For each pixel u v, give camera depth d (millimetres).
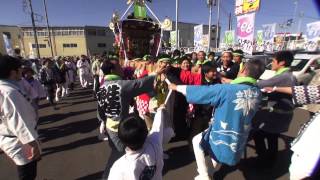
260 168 4070
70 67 12398
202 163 3117
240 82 2748
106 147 5102
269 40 17750
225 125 2727
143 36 10797
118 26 10336
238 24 9336
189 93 2809
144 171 1888
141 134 1779
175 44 14914
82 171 4168
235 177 3848
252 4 8586
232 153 2793
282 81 3398
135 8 10852
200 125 4508
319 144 2000
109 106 2867
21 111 2523
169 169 4117
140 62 5594
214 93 2693
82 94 11484
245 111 2678
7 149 2721
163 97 4000
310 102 2203
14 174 4133
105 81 3020
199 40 16906
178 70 4461
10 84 2557
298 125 6004
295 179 2158
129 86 2811
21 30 54562
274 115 3631
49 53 55531
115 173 1846
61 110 8359
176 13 14195
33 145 2605
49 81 8594
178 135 4773
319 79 3953
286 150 4691
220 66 6023
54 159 4629
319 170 2006
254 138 4035
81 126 6523
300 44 14523
